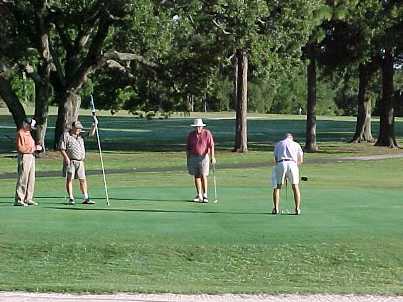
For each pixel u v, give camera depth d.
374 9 59.25
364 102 73.50
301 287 14.10
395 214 21.86
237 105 59.31
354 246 17.12
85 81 55.12
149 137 84.44
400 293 13.28
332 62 62.72
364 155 57.03
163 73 57.06
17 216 21.11
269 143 74.38
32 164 23.89
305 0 50.53
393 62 67.00
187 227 19.22
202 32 50.69
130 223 19.84
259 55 49.97
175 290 13.44
